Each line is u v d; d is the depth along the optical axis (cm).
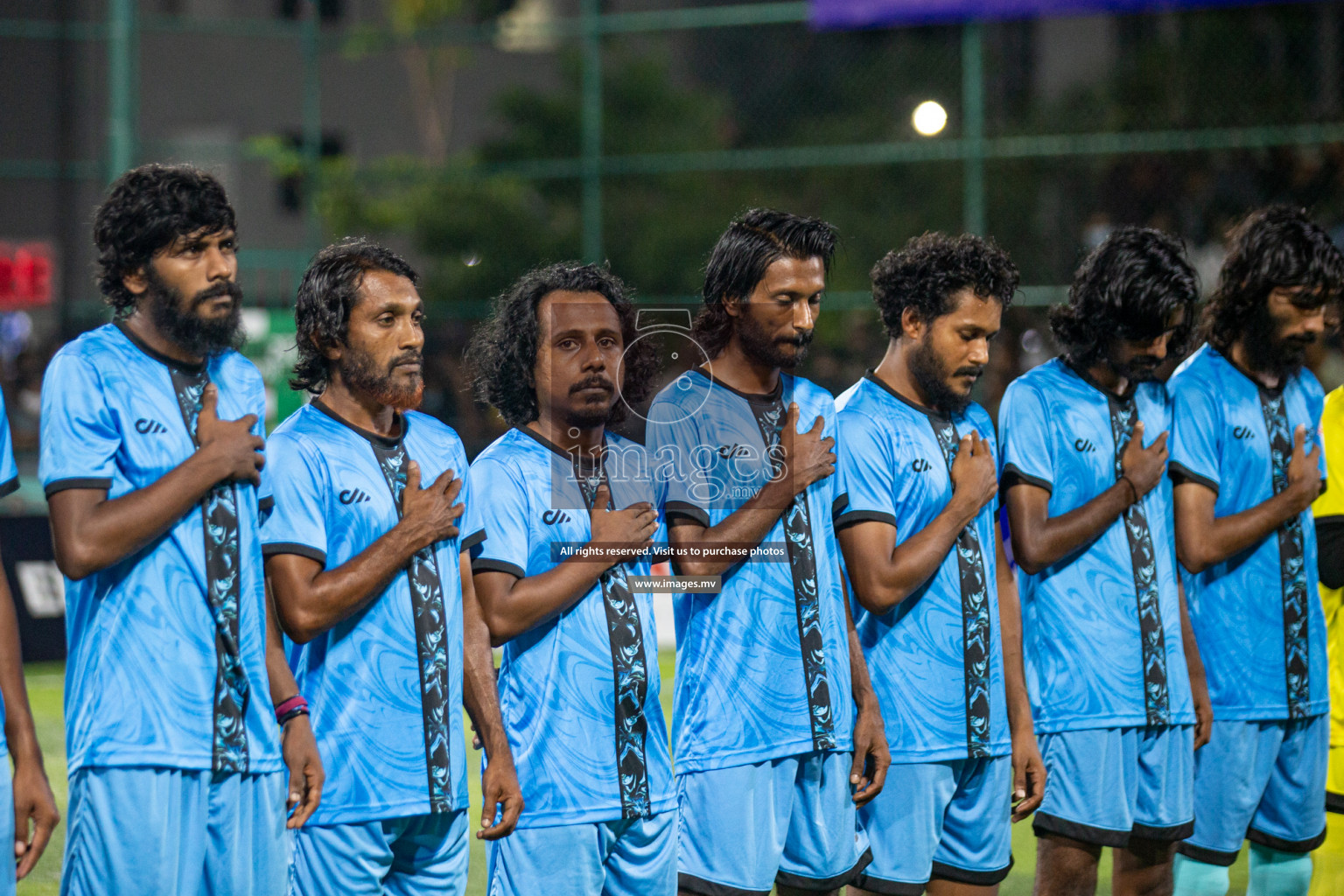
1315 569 757
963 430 671
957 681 646
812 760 618
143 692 516
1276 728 746
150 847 511
